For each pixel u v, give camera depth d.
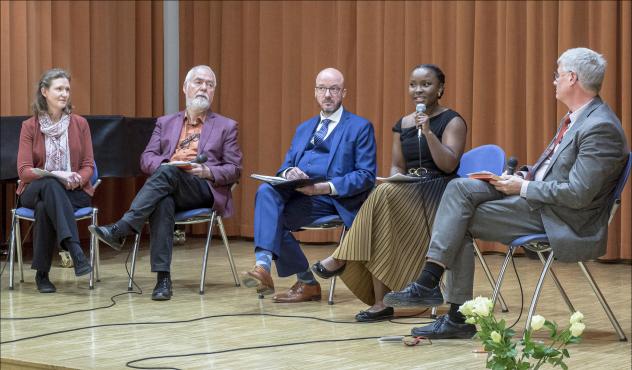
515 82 7.07
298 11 8.03
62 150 5.59
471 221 3.85
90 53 7.91
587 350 3.69
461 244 3.83
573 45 6.78
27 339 3.96
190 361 3.48
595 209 3.81
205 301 4.98
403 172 4.55
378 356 3.56
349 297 5.11
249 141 8.32
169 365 3.41
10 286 5.45
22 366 3.54
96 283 5.69
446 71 7.37
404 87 7.52
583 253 3.77
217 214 5.35
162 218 5.12
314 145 5.07
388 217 4.34
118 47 8.14
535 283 5.63
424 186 4.36
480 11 7.16
